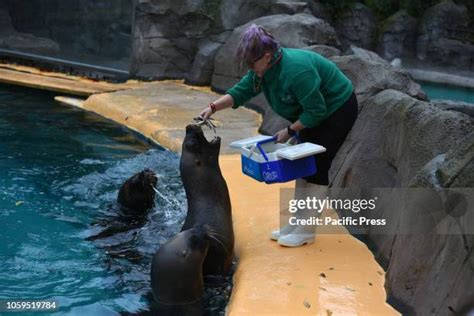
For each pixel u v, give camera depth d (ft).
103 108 29.81
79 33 36.40
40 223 18.07
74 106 30.86
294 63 14.35
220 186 15.71
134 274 15.38
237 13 35.86
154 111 28.81
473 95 40.63
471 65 47.42
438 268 12.10
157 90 33.24
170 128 26.48
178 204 19.66
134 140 26.40
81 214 18.81
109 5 35.42
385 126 17.29
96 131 27.14
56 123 27.84
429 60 48.08
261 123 27.45
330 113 15.17
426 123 15.20
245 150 14.99
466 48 47.52
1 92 32.35
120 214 18.84
